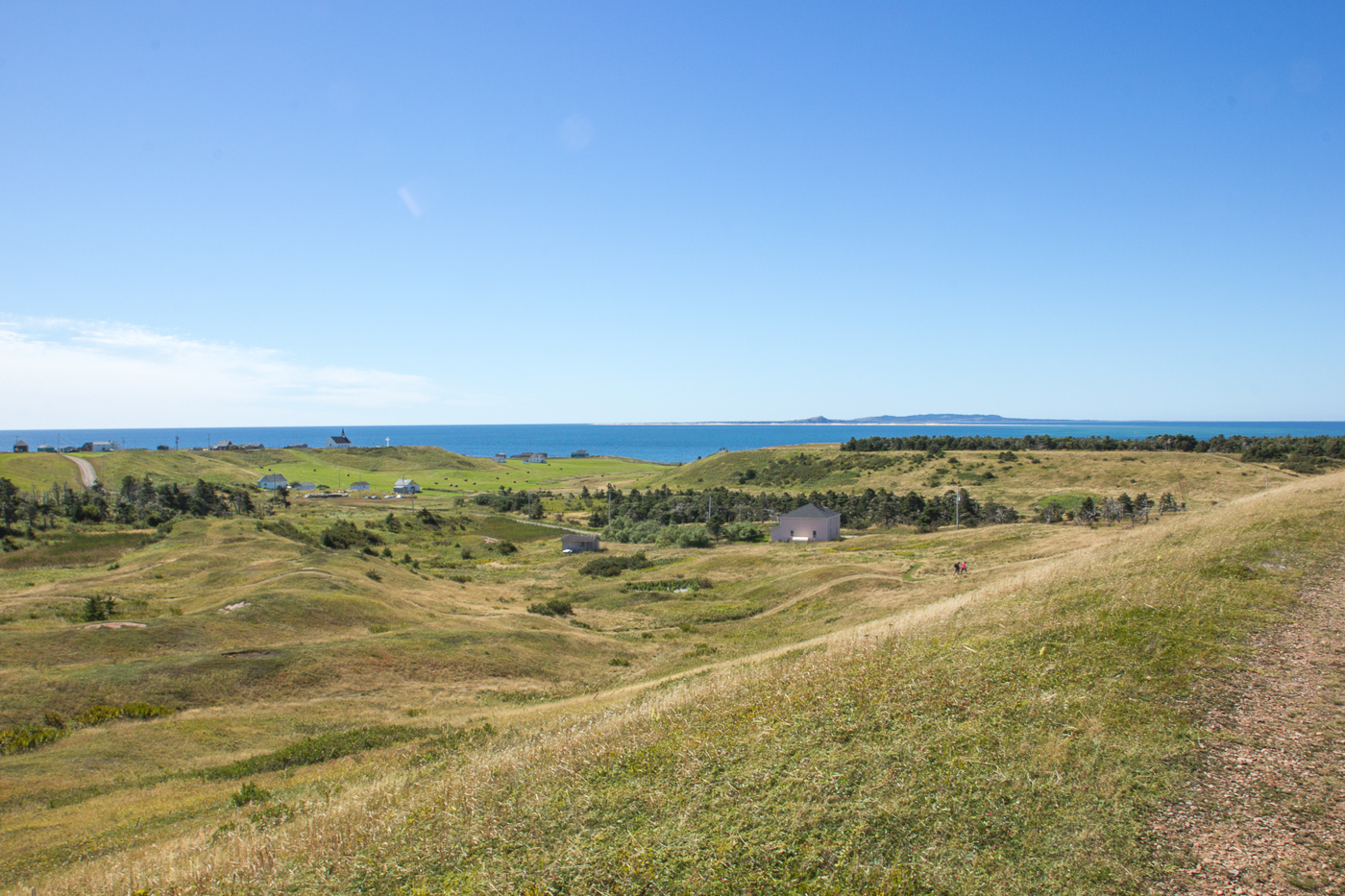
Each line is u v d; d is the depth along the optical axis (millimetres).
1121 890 5887
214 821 14508
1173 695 9641
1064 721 8953
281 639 37188
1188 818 6836
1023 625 13789
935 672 11094
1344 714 8836
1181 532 24516
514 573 77750
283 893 7969
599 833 7551
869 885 6137
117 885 9992
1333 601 13844
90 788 19344
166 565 59938
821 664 13188
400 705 29156
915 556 60375
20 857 13773
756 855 6742
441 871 7633
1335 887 5691
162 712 26391
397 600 48750
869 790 7574
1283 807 6910
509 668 34875
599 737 11273
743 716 10414
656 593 60812
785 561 69875
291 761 21172
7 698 25891
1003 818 6918
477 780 10406
